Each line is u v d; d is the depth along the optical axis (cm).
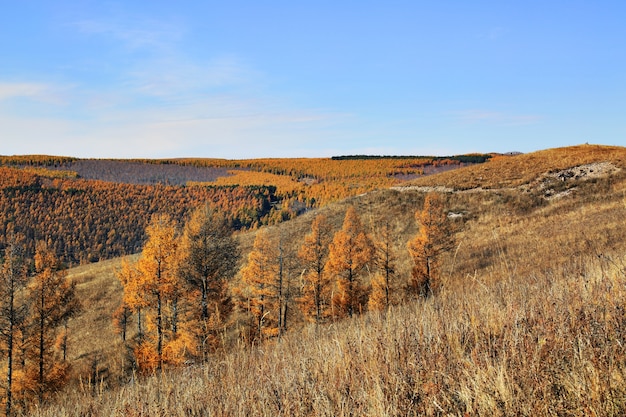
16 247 2017
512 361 229
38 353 2114
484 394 199
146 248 2045
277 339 566
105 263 7825
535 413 181
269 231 5878
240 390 346
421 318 385
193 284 2186
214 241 2323
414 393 229
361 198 6309
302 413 254
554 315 290
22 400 1891
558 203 4191
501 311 342
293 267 2498
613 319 254
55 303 2175
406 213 5194
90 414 492
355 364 310
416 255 2319
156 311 2139
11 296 1969
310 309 2298
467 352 284
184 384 436
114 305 4791
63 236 16962
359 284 2464
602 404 172
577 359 214
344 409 235
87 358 3288
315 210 6600
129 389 484
